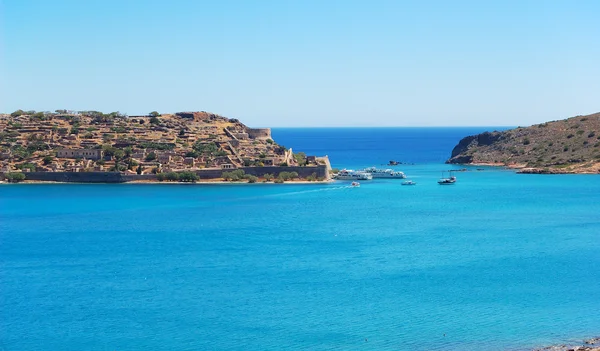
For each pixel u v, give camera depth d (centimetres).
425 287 16275
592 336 12988
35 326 14050
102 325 14038
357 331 13462
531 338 12925
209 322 14125
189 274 17750
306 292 16012
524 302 15062
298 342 12962
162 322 14150
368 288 16250
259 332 13500
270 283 16800
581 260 18875
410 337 13088
